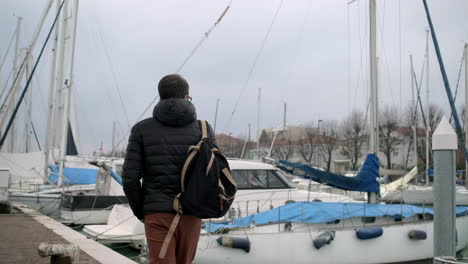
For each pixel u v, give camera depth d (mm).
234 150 64062
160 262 2729
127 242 10594
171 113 2830
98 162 15000
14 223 10883
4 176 13234
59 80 22703
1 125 13406
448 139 5031
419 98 32750
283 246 8352
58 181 17672
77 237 8602
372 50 11602
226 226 8750
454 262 4594
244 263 8109
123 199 15406
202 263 7934
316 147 66875
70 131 23094
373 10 11742
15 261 5859
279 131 15828
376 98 11383
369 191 10797
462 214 10867
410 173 22719
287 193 12180
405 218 9906
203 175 2760
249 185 12055
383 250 9039
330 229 9023
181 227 2816
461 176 35719
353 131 56906
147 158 2824
